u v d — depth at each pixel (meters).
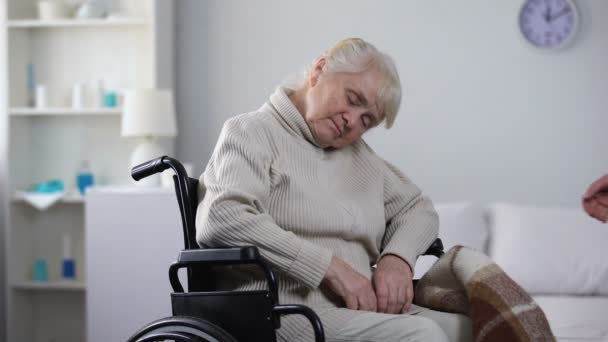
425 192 4.16
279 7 4.26
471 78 4.12
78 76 4.28
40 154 4.31
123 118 3.90
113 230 3.43
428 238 1.91
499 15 4.10
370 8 4.18
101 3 4.17
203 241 1.63
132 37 4.24
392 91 1.79
